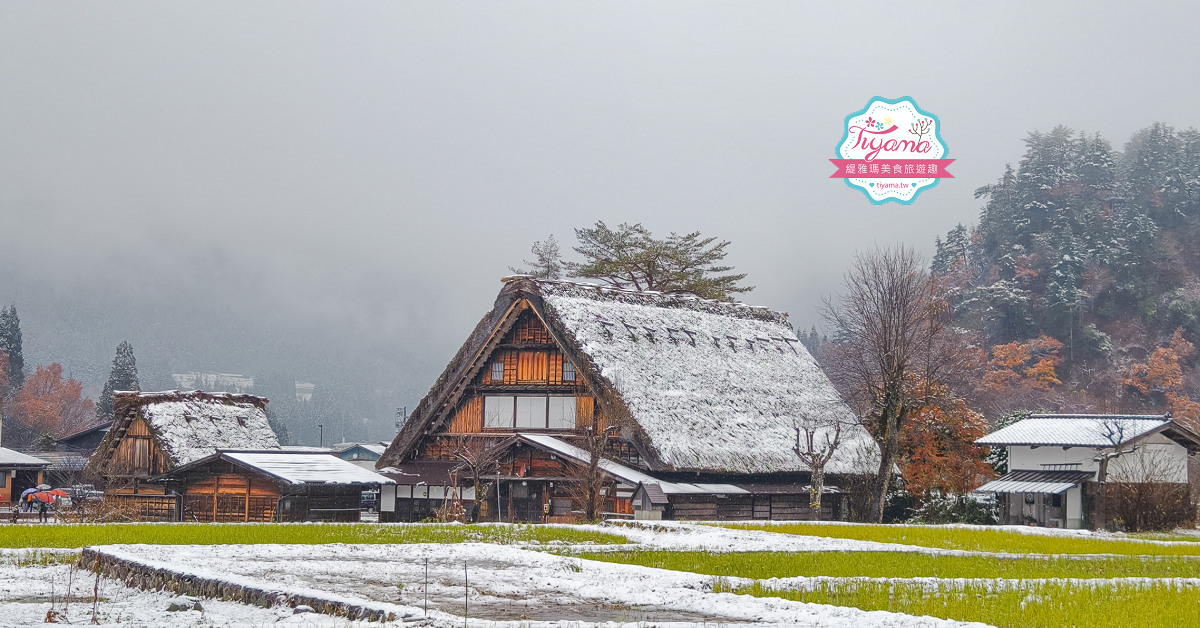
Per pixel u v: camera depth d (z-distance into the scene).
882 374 53.25
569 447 47.38
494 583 18.19
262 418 62.94
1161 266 130.50
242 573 19.14
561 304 50.84
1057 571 21.77
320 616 14.05
